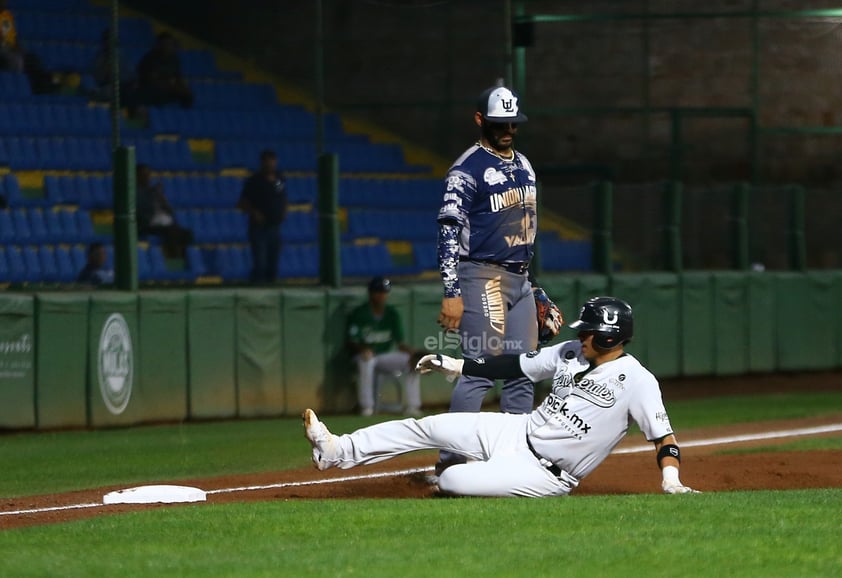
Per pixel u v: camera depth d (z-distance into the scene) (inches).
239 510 920.3
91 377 1808.6
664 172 2920.8
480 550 759.7
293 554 753.6
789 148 2952.8
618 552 751.7
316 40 2149.4
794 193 2662.4
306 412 1048.2
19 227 2148.1
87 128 2477.9
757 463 1289.4
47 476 1338.6
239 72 2874.0
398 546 776.3
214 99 2753.4
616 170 2930.6
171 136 2578.7
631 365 997.2
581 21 2918.3
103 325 1823.3
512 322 1152.8
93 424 1808.6
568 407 1000.2
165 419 1899.6
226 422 1939.0
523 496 1003.9
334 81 2928.2
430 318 2158.0
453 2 2883.9
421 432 1042.7
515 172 1136.2
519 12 2933.1
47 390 1770.4
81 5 2802.7
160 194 2172.7
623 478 1208.2
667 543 775.7
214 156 2600.9
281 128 2770.7
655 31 2915.8
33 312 1759.4
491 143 1133.1
